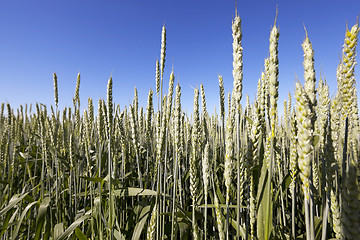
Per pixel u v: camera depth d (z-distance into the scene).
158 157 2.88
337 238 1.90
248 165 2.04
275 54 1.64
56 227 3.55
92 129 4.84
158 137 2.92
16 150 5.18
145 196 4.55
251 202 2.09
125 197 4.35
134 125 3.95
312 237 1.42
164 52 2.69
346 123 1.51
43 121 4.25
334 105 1.63
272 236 2.64
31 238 4.16
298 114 1.44
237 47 1.77
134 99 5.22
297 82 1.46
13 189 5.00
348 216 1.00
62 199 4.45
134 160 5.72
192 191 2.40
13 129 5.41
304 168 1.41
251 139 2.01
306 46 1.48
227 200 1.97
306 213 1.41
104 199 3.70
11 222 3.75
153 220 2.15
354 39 1.57
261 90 2.40
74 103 4.84
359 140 1.47
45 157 4.26
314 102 1.44
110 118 3.07
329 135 1.63
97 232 3.17
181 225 3.48
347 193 1.02
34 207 4.40
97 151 4.70
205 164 2.25
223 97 4.12
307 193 1.41
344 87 1.61
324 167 1.80
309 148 1.39
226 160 1.95
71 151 4.00
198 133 2.57
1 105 6.37
